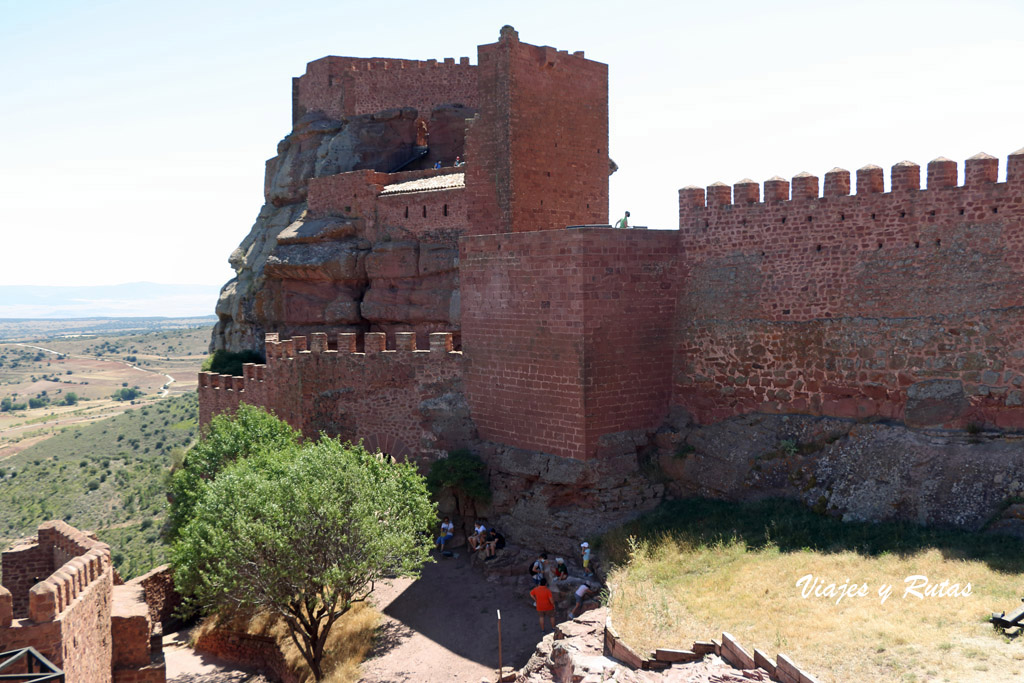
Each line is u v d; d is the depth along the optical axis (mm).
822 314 26062
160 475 77812
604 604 21594
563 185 36875
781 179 26859
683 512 26094
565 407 27750
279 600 23250
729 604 19094
